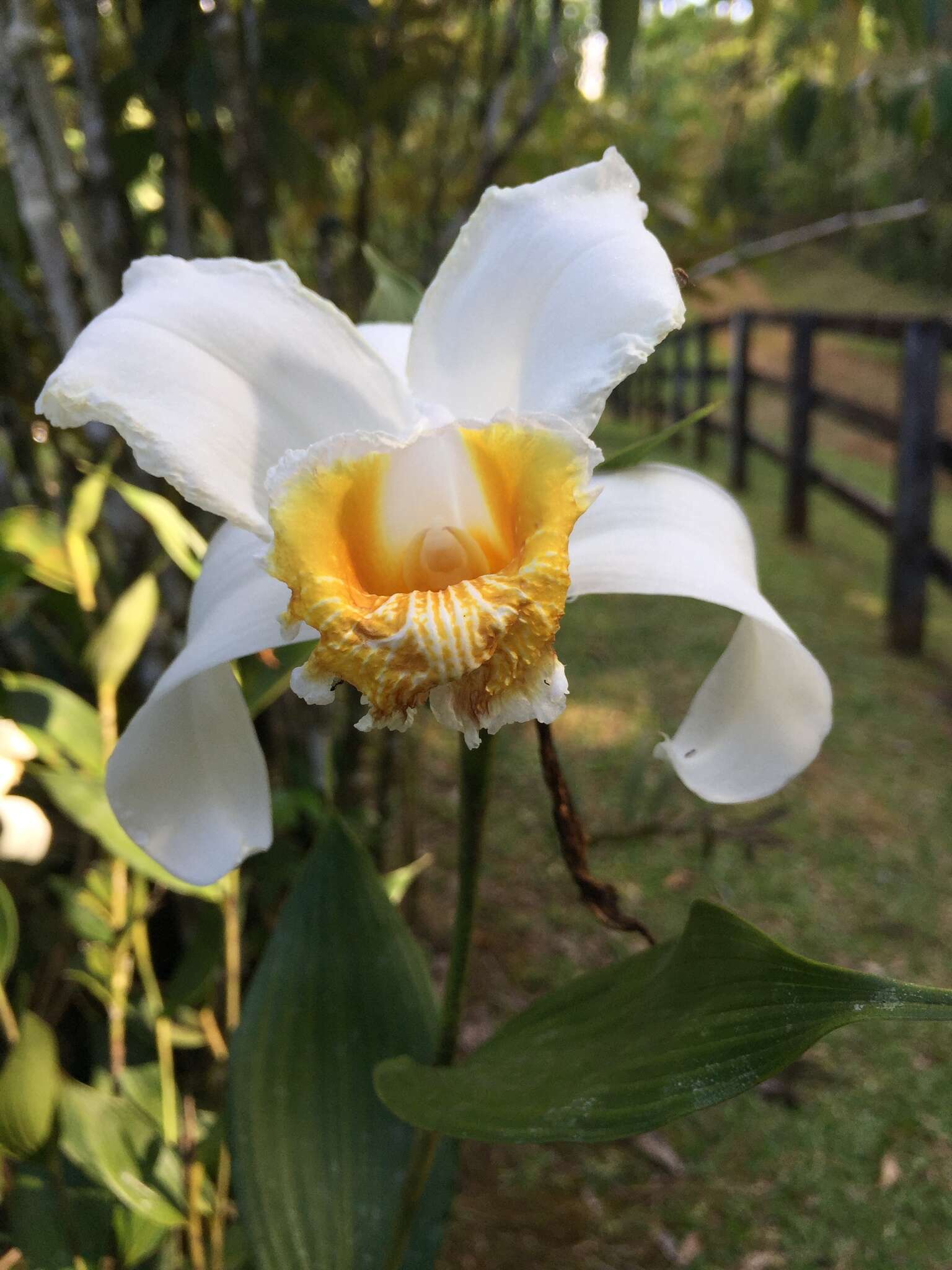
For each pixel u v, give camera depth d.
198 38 1.57
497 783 3.21
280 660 1.14
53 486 1.85
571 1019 0.97
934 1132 2.06
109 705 1.33
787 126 2.31
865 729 3.62
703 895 2.71
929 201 2.69
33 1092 1.02
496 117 1.92
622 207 0.88
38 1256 1.27
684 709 3.67
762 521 6.28
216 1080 1.53
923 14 1.85
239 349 0.86
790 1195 1.95
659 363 9.08
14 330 1.75
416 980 1.31
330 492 0.83
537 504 0.81
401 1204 1.14
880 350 12.96
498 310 0.89
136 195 2.03
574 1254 1.83
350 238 2.06
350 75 1.83
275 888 1.72
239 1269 1.33
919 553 4.19
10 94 1.43
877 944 2.56
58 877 1.46
